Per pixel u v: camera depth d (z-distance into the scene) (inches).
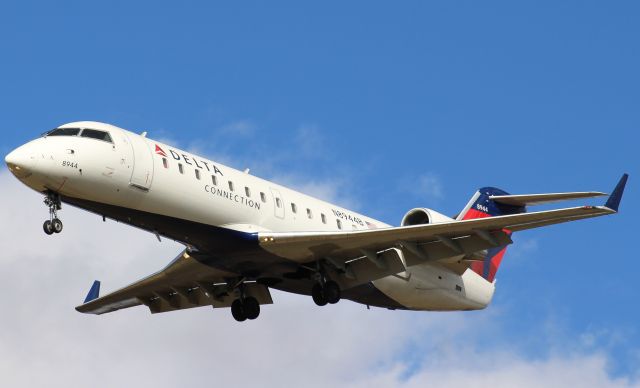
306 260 3503.9
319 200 3821.4
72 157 3152.1
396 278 3841.0
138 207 3255.4
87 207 3243.1
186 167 3339.1
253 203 3476.9
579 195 3683.6
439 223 3312.0
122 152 3223.4
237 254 3459.6
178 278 3796.8
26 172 3125.0
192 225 3339.1
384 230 3348.9
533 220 3240.7
